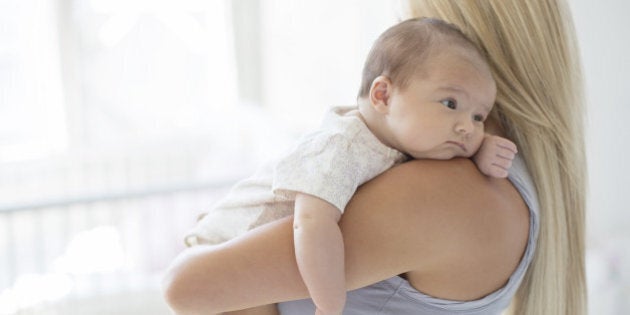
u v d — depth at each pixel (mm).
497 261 924
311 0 3529
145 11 3990
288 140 3197
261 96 4301
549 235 1021
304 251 837
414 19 953
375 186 902
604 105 1901
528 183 985
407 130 898
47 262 3221
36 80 3783
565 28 1019
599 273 1884
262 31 4195
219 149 3797
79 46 3857
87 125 3945
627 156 1833
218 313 968
